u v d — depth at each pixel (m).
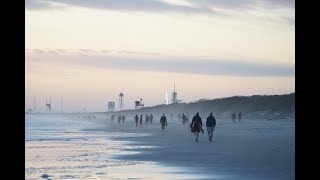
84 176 13.45
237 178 12.45
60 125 101.38
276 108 126.00
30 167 16.22
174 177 13.14
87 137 43.34
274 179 12.10
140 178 12.99
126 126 85.00
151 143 31.97
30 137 43.88
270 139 35.59
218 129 59.62
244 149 24.72
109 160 19.05
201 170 14.79
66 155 22.02
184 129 64.94
